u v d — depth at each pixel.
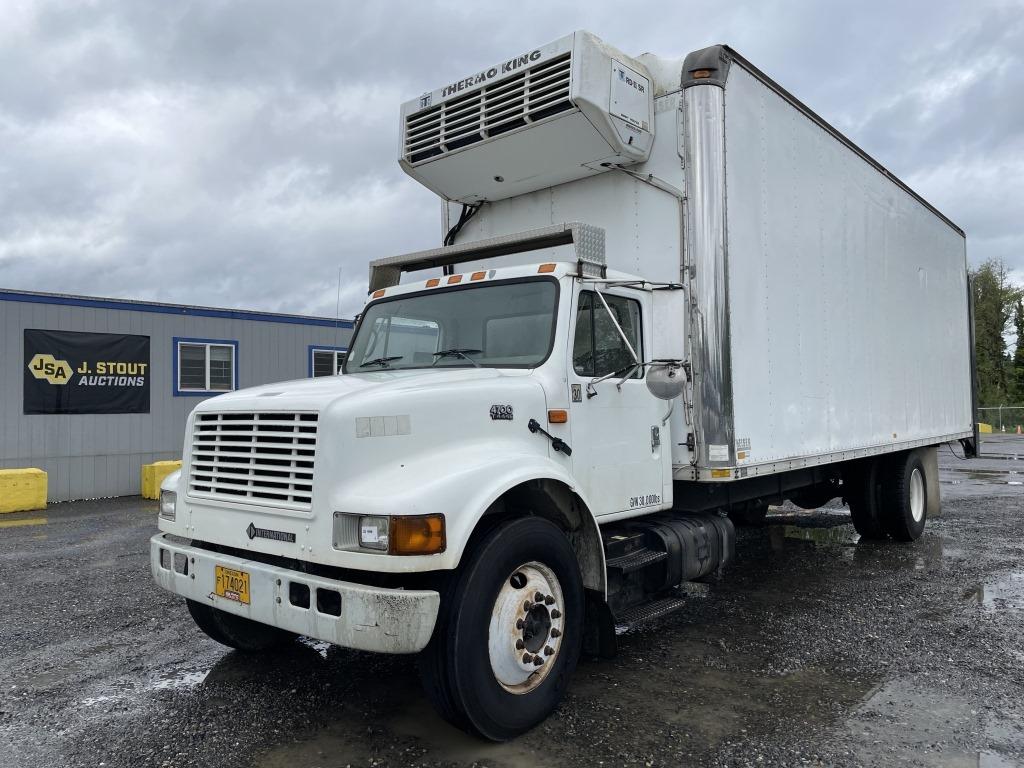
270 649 5.32
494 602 3.75
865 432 7.68
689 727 3.99
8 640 5.55
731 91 5.54
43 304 14.57
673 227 5.43
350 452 3.63
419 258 5.79
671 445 5.43
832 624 5.82
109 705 4.33
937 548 8.83
